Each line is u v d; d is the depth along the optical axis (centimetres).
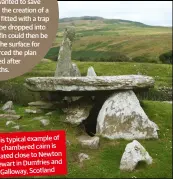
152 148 1524
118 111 1653
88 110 1762
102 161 1370
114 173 1284
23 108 2161
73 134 1606
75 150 1446
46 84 1758
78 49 10612
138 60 5919
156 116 1925
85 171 1290
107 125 1627
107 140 1585
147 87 1733
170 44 9788
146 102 2177
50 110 1916
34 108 1939
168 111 2020
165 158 1423
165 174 1294
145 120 1652
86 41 11712
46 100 2003
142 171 1299
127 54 9156
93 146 1479
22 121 1781
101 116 1670
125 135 1609
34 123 1714
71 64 2017
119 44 10556
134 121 1641
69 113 1759
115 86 1691
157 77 4594
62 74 1972
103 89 1695
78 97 1894
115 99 1691
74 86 1712
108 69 4884
